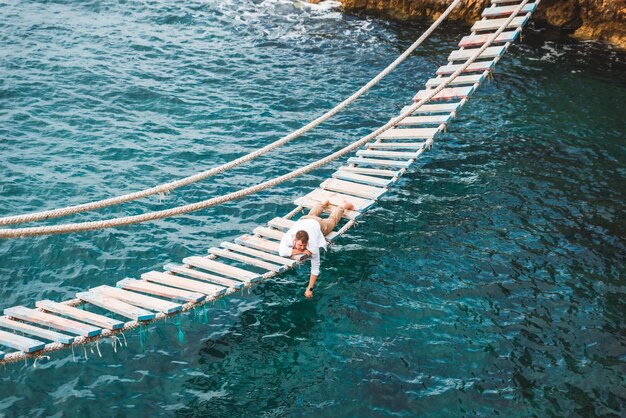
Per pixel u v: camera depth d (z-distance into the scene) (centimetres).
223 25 2664
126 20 2627
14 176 1639
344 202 1452
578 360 1191
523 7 2041
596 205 1653
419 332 1249
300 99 2152
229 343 1223
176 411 1082
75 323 1062
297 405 1095
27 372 1142
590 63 2461
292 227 1309
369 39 2619
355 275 1404
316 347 1216
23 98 2000
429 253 1471
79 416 1065
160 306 1141
